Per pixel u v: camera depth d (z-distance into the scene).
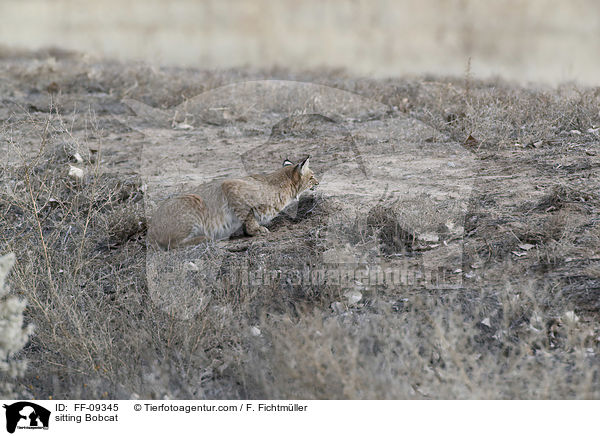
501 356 13.90
